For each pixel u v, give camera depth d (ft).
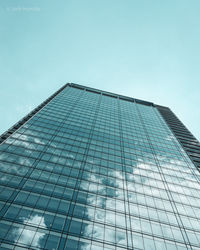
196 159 164.35
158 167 140.05
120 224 83.51
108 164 127.24
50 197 88.02
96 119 194.18
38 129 145.48
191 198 112.88
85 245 70.18
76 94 264.52
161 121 246.06
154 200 104.47
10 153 109.50
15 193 84.64
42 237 68.49
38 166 106.01
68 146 134.21
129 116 233.35
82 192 96.37
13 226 69.41
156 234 82.94
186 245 80.89
